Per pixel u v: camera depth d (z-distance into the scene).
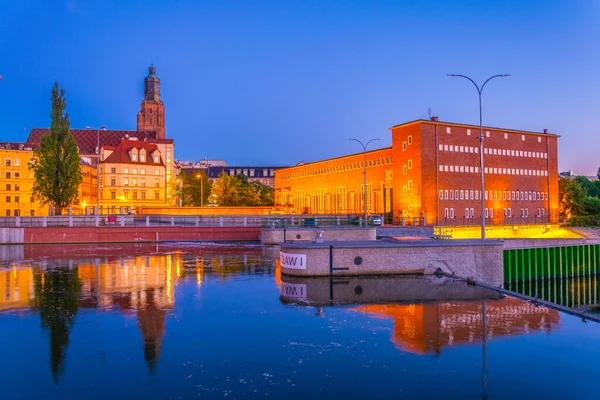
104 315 17.69
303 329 15.76
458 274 28.42
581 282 41.62
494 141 79.44
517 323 16.58
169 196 127.44
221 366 12.27
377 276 27.27
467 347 13.90
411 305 19.55
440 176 72.88
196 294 21.88
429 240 31.77
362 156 87.56
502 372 11.90
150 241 57.03
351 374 11.74
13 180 99.69
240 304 19.64
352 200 90.62
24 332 15.34
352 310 18.59
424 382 11.27
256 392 10.65
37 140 114.06
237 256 39.31
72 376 11.58
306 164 107.12
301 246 27.12
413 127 72.69
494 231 74.38
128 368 12.11
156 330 15.62
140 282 25.36
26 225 55.78
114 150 111.19
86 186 110.81
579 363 12.58
